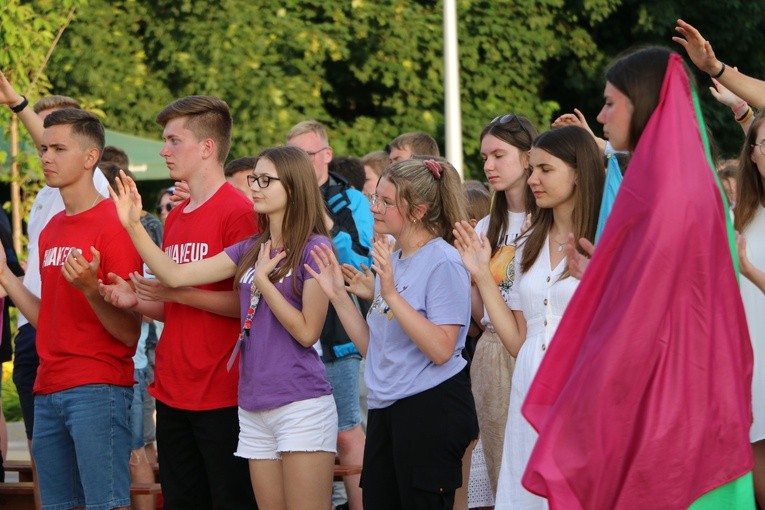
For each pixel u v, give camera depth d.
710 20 26.39
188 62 24.91
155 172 20.95
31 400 9.70
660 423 5.23
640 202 5.36
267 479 7.55
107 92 25.11
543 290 6.54
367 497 7.34
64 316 8.16
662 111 5.47
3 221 10.37
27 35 17.86
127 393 8.30
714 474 5.28
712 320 5.32
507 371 8.09
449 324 7.08
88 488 8.09
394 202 7.32
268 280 7.43
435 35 25.53
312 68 25.73
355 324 7.55
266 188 7.56
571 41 26.31
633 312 5.26
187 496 8.04
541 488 5.27
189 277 7.62
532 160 6.59
